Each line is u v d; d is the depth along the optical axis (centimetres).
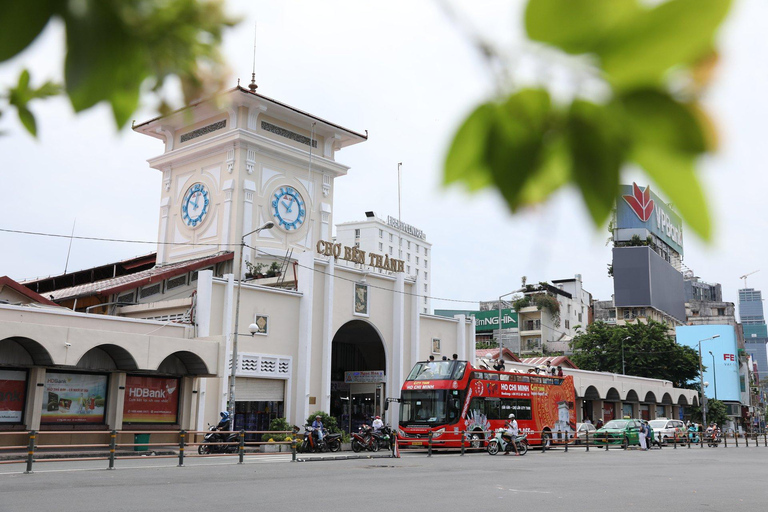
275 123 3853
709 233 75
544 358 5000
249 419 2797
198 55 98
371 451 2767
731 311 9000
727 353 7238
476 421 2898
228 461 2166
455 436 2791
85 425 2250
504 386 3080
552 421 3316
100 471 1717
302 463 2159
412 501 1245
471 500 1277
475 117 83
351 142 4241
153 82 95
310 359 3030
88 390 2281
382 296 3472
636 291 7069
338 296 3222
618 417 5184
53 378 2203
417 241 13212
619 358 5769
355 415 3534
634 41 73
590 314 8619
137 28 87
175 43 94
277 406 2925
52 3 78
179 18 92
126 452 2269
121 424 2328
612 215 80
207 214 3712
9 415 2095
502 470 1972
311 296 3047
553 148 81
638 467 2189
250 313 2839
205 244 3631
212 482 1495
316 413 2911
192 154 3797
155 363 2330
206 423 2611
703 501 1330
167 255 3866
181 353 2466
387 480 1616
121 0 85
